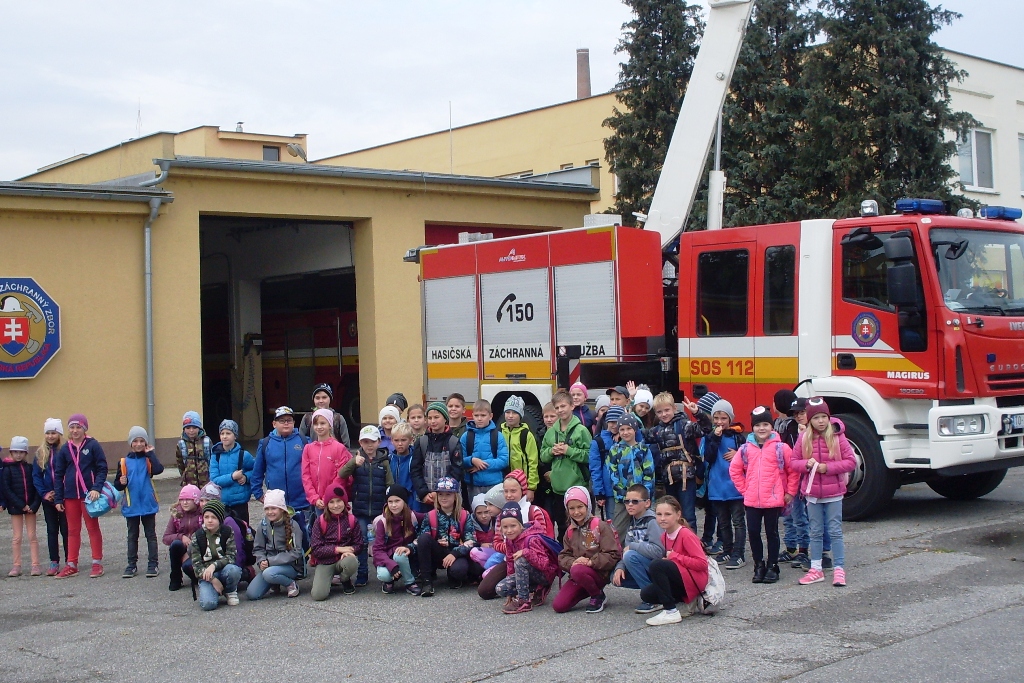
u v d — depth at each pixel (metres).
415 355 21.44
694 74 14.62
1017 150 26.45
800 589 8.27
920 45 19.48
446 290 15.70
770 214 20.70
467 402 15.37
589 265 13.62
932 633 6.82
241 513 9.86
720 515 9.27
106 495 10.15
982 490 12.47
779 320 11.80
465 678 6.36
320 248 22.42
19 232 16.92
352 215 20.66
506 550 8.13
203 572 8.65
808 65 20.38
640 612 7.79
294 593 8.98
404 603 8.57
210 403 26.39
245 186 19.34
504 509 8.09
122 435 17.84
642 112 23.14
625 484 9.10
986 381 10.85
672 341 13.95
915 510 11.82
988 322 10.93
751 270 12.06
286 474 9.77
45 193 16.84
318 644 7.37
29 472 10.48
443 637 7.39
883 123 19.27
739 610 7.71
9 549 12.02
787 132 21.73
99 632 8.00
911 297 10.57
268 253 23.91
